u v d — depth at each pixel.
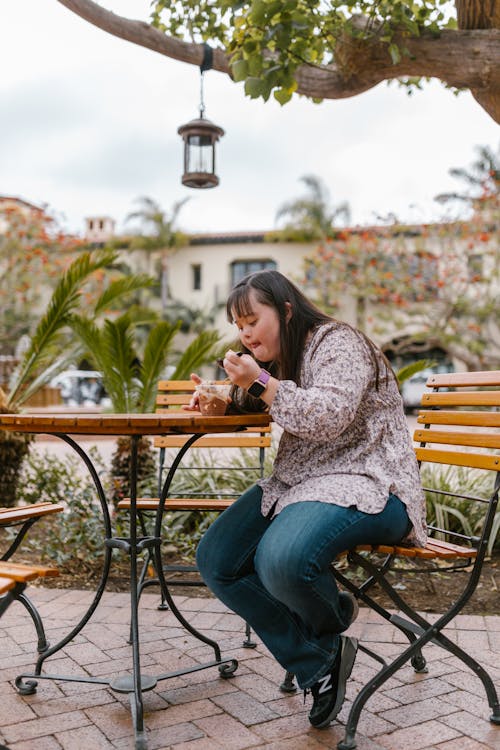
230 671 2.72
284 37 3.84
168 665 2.83
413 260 21.27
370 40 3.92
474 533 4.73
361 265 22.27
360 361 2.25
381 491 2.18
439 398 2.78
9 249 21.44
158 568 2.66
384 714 2.39
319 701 2.26
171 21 5.03
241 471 5.57
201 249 30.00
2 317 21.77
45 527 5.31
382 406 2.32
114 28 4.27
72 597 3.76
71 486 5.89
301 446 2.35
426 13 3.88
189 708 2.45
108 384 6.02
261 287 2.39
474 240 20.06
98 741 2.20
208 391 2.38
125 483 5.42
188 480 5.45
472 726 2.30
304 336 2.39
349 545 2.14
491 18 3.84
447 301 20.66
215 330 6.16
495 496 2.33
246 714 2.40
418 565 4.29
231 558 2.39
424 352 26.94
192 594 3.89
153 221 29.36
